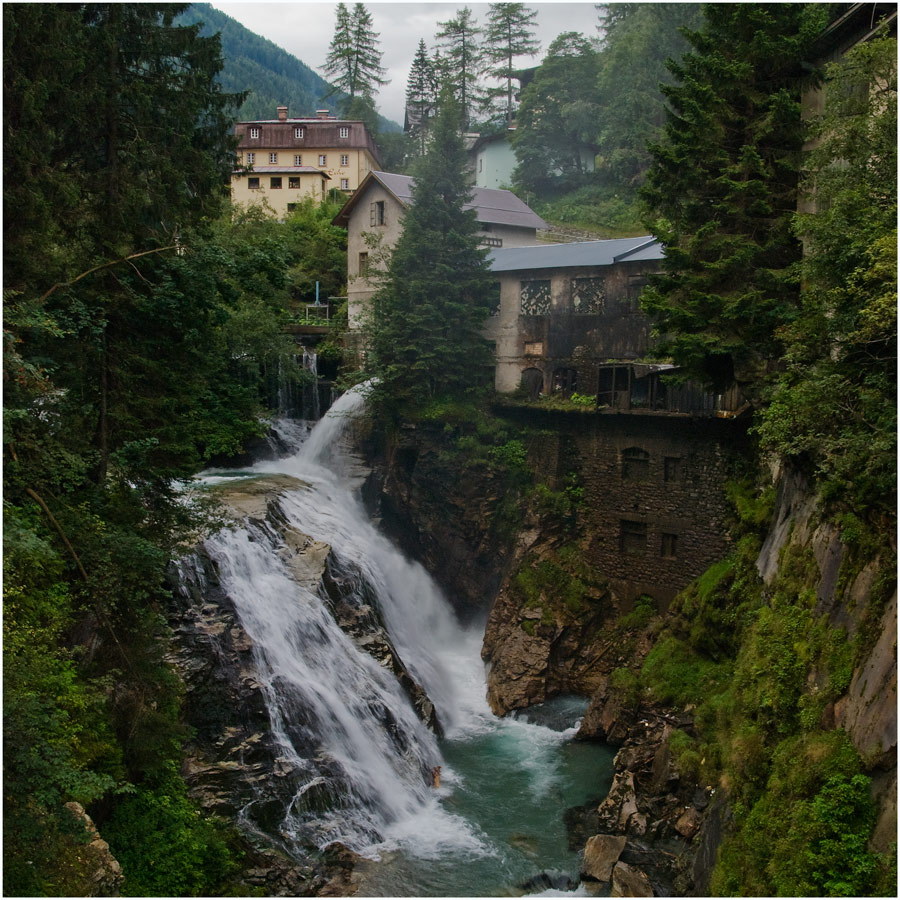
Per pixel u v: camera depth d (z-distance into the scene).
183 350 22.98
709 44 25.91
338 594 29.86
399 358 37.47
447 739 29.41
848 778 13.91
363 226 48.19
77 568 18.69
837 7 25.80
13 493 17.58
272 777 21.86
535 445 37.06
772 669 18.00
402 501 37.84
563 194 65.06
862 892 12.78
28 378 16.94
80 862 14.37
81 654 18.52
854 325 16.66
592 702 29.48
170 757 19.98
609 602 34.66
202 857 18.53
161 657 20.47
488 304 39.62
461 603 37.69
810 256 18.66
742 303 24.44
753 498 28.77
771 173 24.89
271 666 24.48
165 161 21.89
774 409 19.27
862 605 15.66
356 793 23.44
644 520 33.78
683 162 25.42
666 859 21.28
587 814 24.23
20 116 18.25
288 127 74.38
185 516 22.48
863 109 18.80
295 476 37.84
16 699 13.65
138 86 21.50
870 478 16.00
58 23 18.70
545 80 65.12
